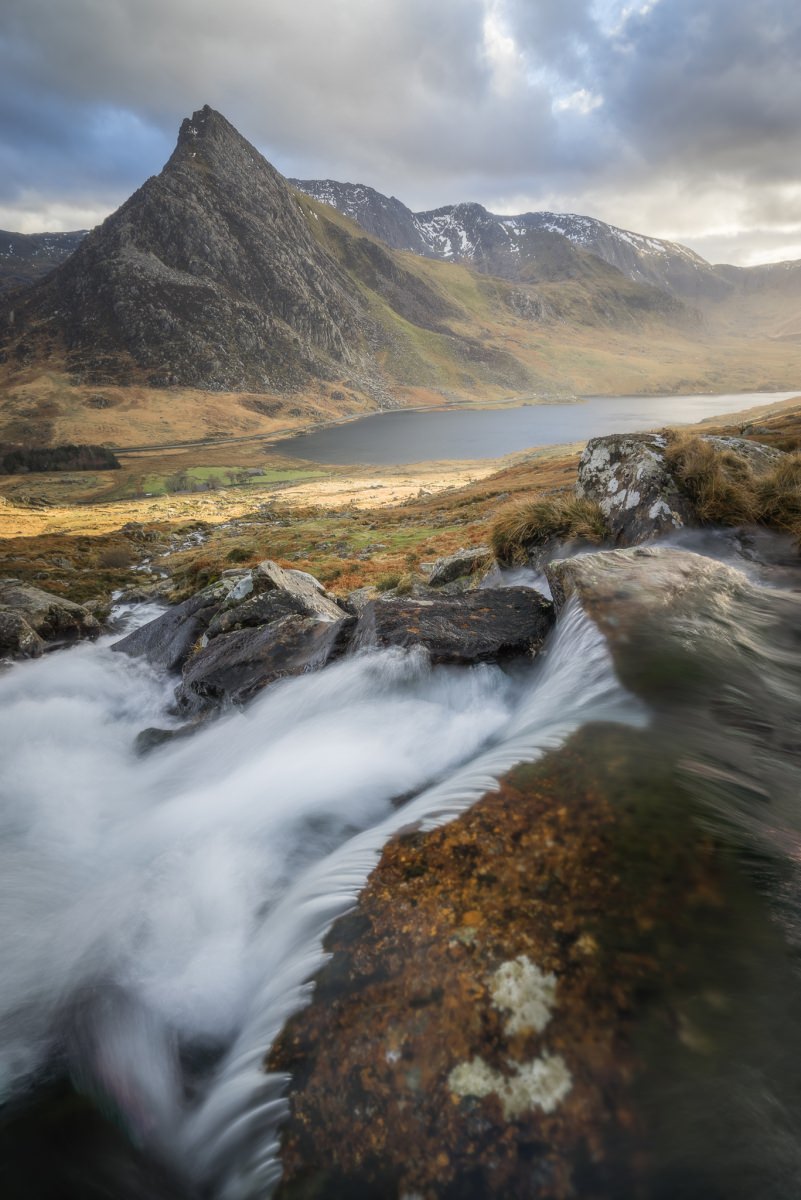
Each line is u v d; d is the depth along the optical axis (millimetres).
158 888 4379
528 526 12117
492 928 2611
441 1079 2115
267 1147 2182
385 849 3305
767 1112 1875
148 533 75125
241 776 6656
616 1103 1942
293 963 2912
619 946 2438
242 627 11914
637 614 6207
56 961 3840
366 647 7766
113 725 11094
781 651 5855
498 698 6867
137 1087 2766
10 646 16672
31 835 6406
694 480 10789
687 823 3072
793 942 2418
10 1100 2812
